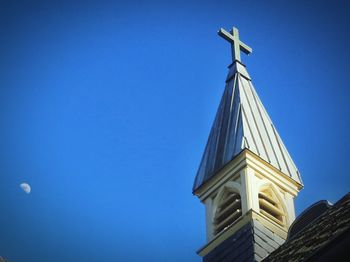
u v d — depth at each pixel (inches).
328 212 733.3
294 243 733.9
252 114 1093.1
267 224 974.4
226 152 1054.4
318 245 642.8
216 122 1114.7
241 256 936.9
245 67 1195.3
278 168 1047.0
